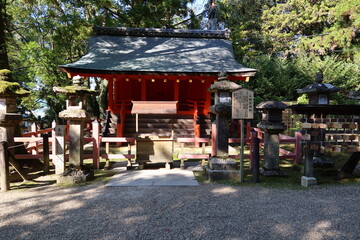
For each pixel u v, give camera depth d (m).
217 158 5.50
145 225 3.08
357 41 18.25
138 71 9.37
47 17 13.82
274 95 16.41
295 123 12.40
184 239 2.73
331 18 17.92
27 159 6.27
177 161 7.32
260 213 3.47
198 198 4.09
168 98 13.90
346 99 14.30
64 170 5.52
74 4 13.49
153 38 13.22
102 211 3.54
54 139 6.04
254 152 5.10
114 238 2.76
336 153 8.26
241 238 2.77
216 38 13.74
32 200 4.02
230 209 3.61
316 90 5.91
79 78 5.33
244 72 9.71
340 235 2.86
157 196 4.20
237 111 5.04
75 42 15.22
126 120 10.30
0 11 6.88
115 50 11.66
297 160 6.62
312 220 3.26
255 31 21.44
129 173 5.85
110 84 10.50
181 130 9.98
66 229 2.99
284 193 4.39
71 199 4.06
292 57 19.64
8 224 3.14
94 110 18.73
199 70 9.71
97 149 6.38
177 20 21.48
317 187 4.78
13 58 14.48
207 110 10.97
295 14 18.88
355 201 4.00
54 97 14.80
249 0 22.08
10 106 5.22
